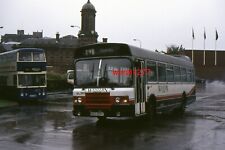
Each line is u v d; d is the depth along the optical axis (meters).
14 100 36.62
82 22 94.06
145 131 14.69
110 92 15.32
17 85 34.41
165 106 19.56
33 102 35.50
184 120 18.56
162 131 14.67
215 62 106.50
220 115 20.98
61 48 95.62
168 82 20.16
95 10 94.31
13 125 17.06
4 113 23.92
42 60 35.56
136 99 15.65
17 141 12.50
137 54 16.02
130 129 15.29
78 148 11.23
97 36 94.38
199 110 24.38
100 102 15.45
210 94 45.31
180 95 22.38
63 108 27.83
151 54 17.88
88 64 15.88
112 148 11.21
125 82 15.33
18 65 34.44
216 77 103.81
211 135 13.59
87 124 17.17
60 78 59.84
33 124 17.42
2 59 38.44
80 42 94.00
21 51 34.62
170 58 20.94
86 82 15.79
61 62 95.50
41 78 35.41
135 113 15.48
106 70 15.57
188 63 24.98
